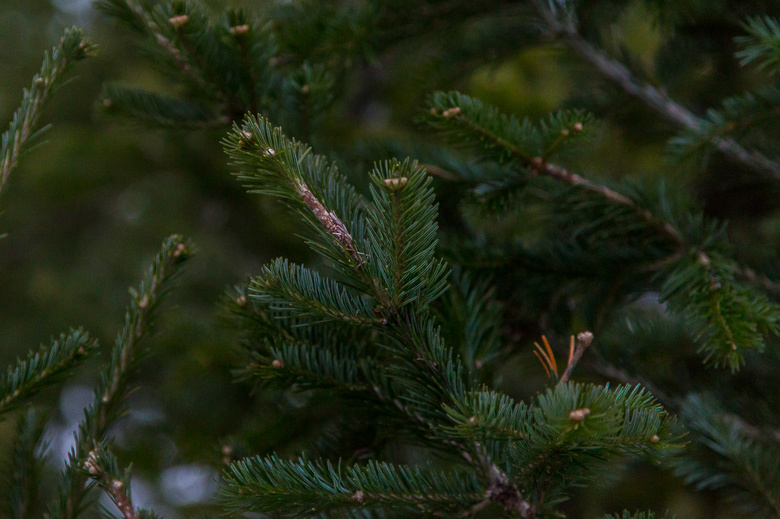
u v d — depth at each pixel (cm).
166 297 222
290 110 232
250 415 280
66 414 582
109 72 682
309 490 207
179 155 552
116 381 220
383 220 205
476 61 285
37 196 600
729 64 302
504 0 263
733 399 241
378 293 207
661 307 323
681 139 235
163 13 226
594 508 324
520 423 203
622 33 411
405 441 220
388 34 264
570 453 203
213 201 585
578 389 200
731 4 259
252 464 208
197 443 279
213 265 569
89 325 604
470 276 232
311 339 220
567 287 237
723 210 287
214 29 229
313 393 228
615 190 233
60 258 698
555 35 277
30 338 616
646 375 243
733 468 230
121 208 726
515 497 209
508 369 335
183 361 289
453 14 263
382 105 546
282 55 247
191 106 236
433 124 223
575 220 236
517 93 475
